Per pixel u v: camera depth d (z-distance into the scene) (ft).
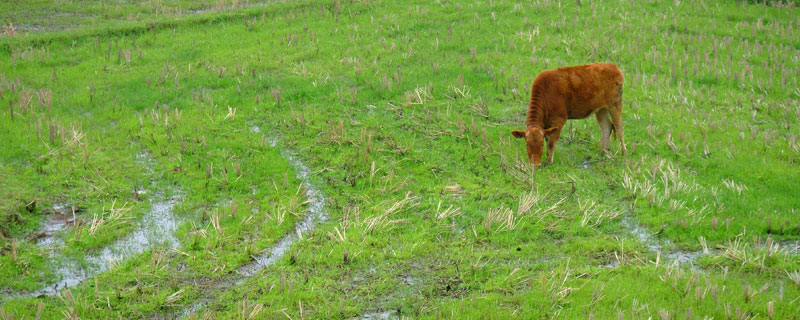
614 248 38.99
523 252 38.83
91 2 88.79
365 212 42.91
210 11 83.25
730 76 64.08
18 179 44.86
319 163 49.14
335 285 35.81
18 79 61.00
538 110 47.01
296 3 84.84
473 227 40.47
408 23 77.97
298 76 63.82
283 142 52.24
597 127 54.60
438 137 52.80
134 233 40.37
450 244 39.63
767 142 51.90
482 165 48.98
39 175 45.44
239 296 34.81
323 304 34.22
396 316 33.53
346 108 57.62
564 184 46.34
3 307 32.91
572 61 67.15
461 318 32.73
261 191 45.14
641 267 36.86
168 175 46.80
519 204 42.93
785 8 85.25
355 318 33.30
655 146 51.65
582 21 78.54
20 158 47.73
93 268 36.94
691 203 43.55
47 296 34.32
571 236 40.42
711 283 35.01
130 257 37.76
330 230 40.86
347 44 72.28
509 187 46.06
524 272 36.73
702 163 48.93
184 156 49.26
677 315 32.27
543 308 33.47
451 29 76.07
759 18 79.82
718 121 55.31
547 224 41.60
